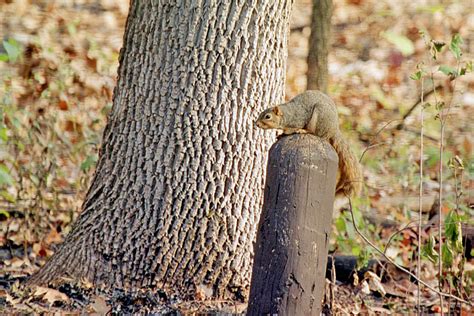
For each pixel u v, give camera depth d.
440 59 22.58
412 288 11.17
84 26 22.64
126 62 10.03
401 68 22.02
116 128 10.07
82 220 10.20
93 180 10.30
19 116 15.10
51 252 11.96
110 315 9.47
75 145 14.34
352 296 10.88
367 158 16.75
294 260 7.41
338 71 22.03
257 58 9.84
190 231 9.82
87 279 9.92
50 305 9.64
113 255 9.91
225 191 9.86
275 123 9.21
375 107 20.27
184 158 9.78
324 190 7.48
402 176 15.21
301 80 21.27
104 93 15.98
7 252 12.15
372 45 23.47
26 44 20.41
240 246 9.94
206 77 9.73
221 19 9.70
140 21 9.91
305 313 7.44
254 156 9.95
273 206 7.47
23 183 13.62
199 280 9.84
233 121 9.82
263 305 7.43
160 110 9.80
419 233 9.48
